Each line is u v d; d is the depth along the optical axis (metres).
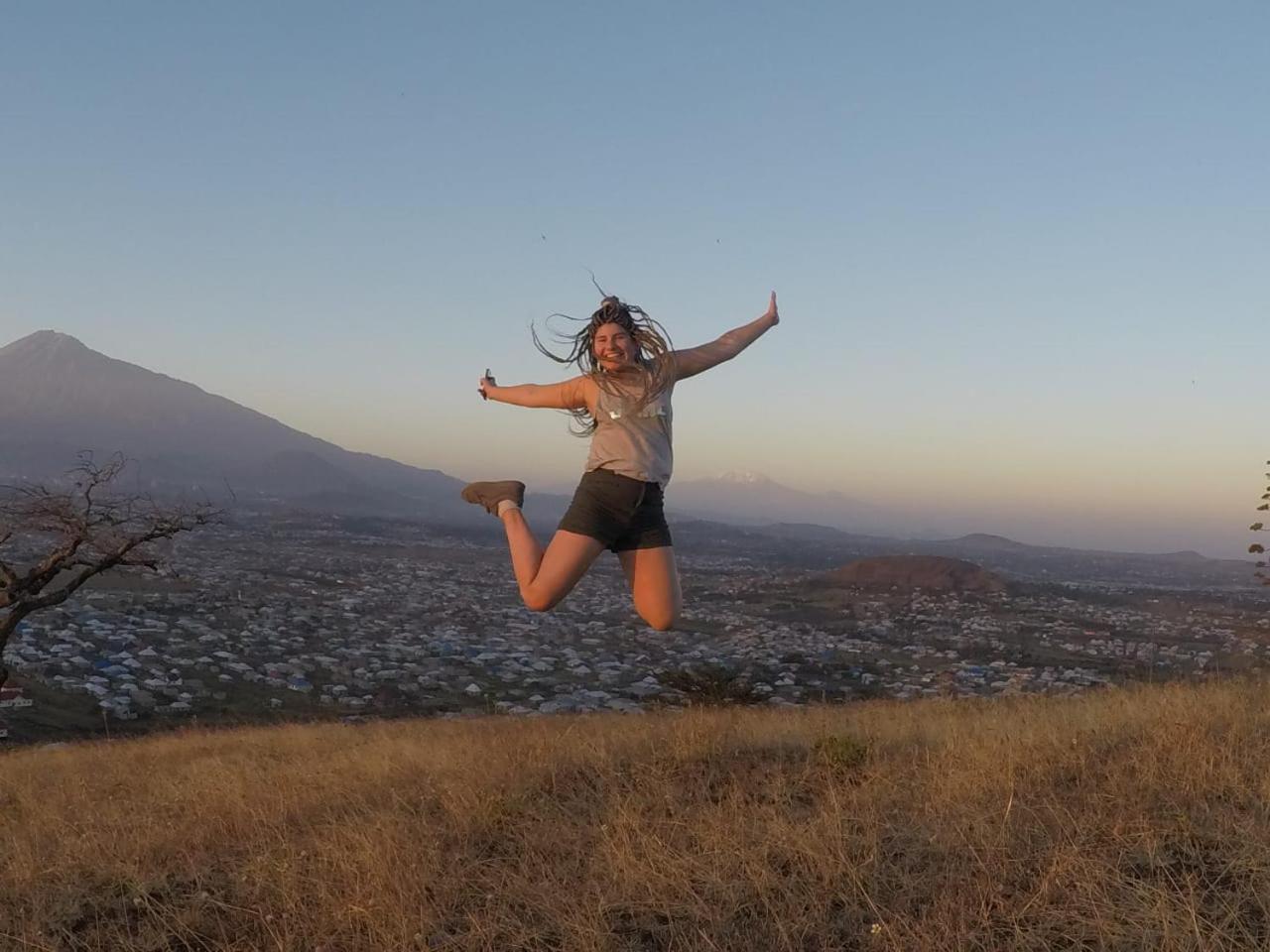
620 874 4.54
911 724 9.10
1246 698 8.14
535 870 4.77
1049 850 4.39
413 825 5.52
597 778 6.39
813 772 6.29
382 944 4.11
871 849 4.56
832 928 3.92
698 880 4.43
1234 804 4.89
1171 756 5.70
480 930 4.07
